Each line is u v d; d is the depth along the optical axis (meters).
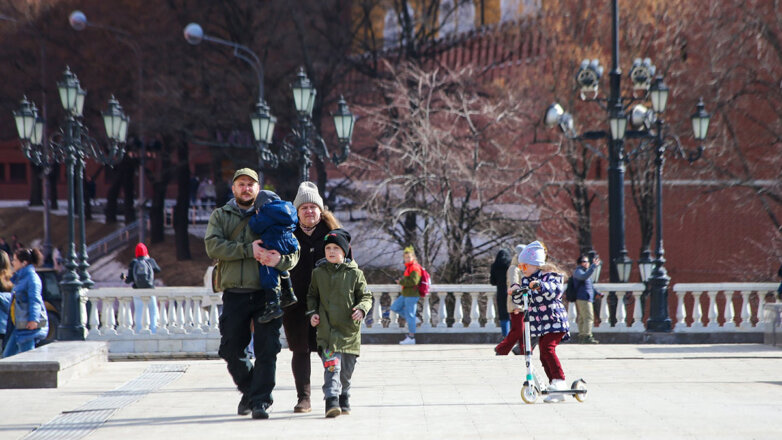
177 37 172.12
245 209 30.38
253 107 165.00
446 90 142.12
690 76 127.94
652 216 132.62
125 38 177.50
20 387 40.97
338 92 174.38
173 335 66.44
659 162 76.50
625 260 79.31
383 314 75.31
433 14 177.25
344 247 30.95
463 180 113.56
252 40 169.88
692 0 128.25
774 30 123.38
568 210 125.19
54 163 179.50
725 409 32.62
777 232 123.75
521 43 153.00
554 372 35.41
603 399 35.84
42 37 183.38
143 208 187.00
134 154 199.00
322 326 31.08
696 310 69.31
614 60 82.06
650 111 87.19
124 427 29.53
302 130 75.38
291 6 169.62
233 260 29.88
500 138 125.75
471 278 111.25
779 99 123.75
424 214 112.94
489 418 30.66
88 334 66.94
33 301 46.34
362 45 175.75
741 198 130.50
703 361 51.50
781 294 66.75
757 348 59.59
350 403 34.94
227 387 41.16
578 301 65.62
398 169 124.94
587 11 132.50
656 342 68.56
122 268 190.38
